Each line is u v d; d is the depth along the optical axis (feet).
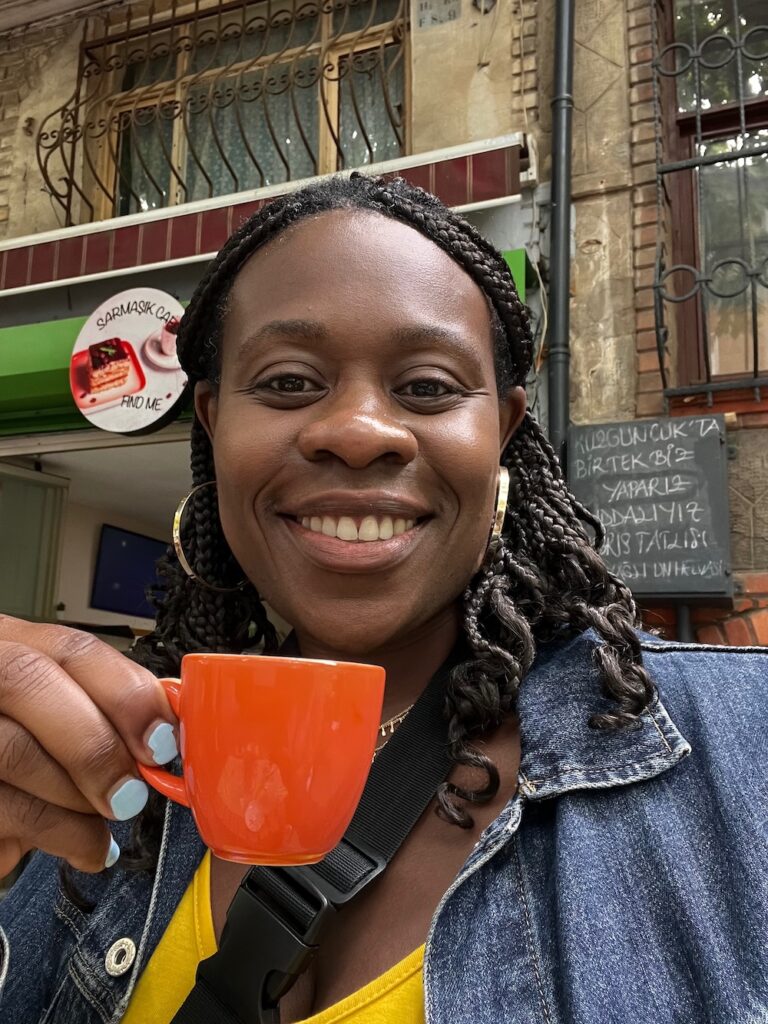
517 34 9.83
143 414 9.29
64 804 1.93
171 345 9.25
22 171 12.03
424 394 2.53
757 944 1.86
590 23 9.51
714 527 7.55
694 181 9.25
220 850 1.83
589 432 8.17
